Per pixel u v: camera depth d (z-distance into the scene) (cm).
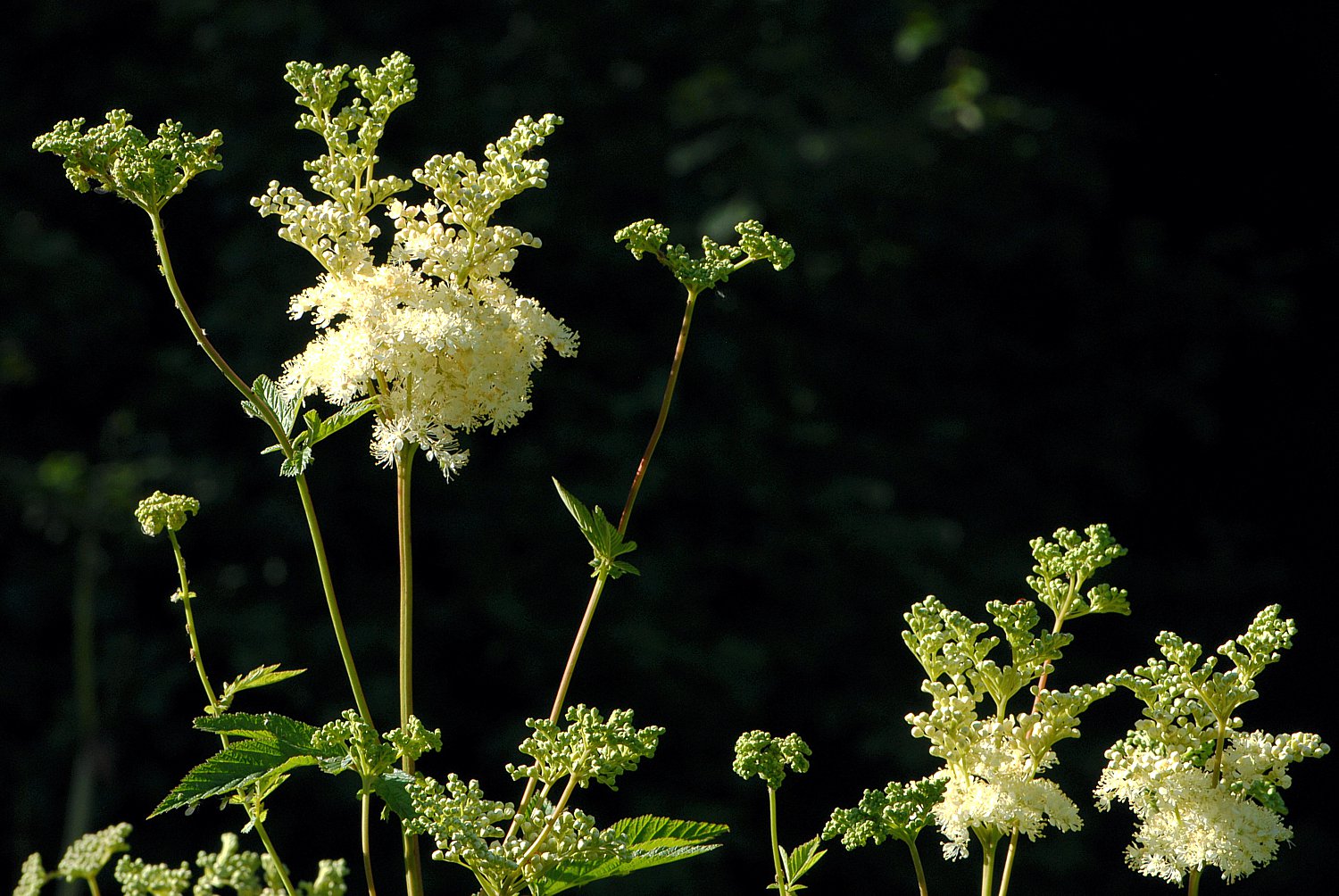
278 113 998
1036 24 1203
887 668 996
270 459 950
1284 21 1163
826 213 1057
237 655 882
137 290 998
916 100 1102
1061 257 1168
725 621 1002
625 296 1041
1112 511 1217
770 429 1025
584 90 1037
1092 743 987
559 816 272
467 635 957
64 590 891
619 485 966
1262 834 262
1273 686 1174
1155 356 1206
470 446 976
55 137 282
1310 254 1242
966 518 1098
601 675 960
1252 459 1234
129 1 1045
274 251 939
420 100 1008
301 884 220
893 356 1130
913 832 277
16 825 844
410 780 264
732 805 940
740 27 1089
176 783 888
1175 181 1236
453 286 303
